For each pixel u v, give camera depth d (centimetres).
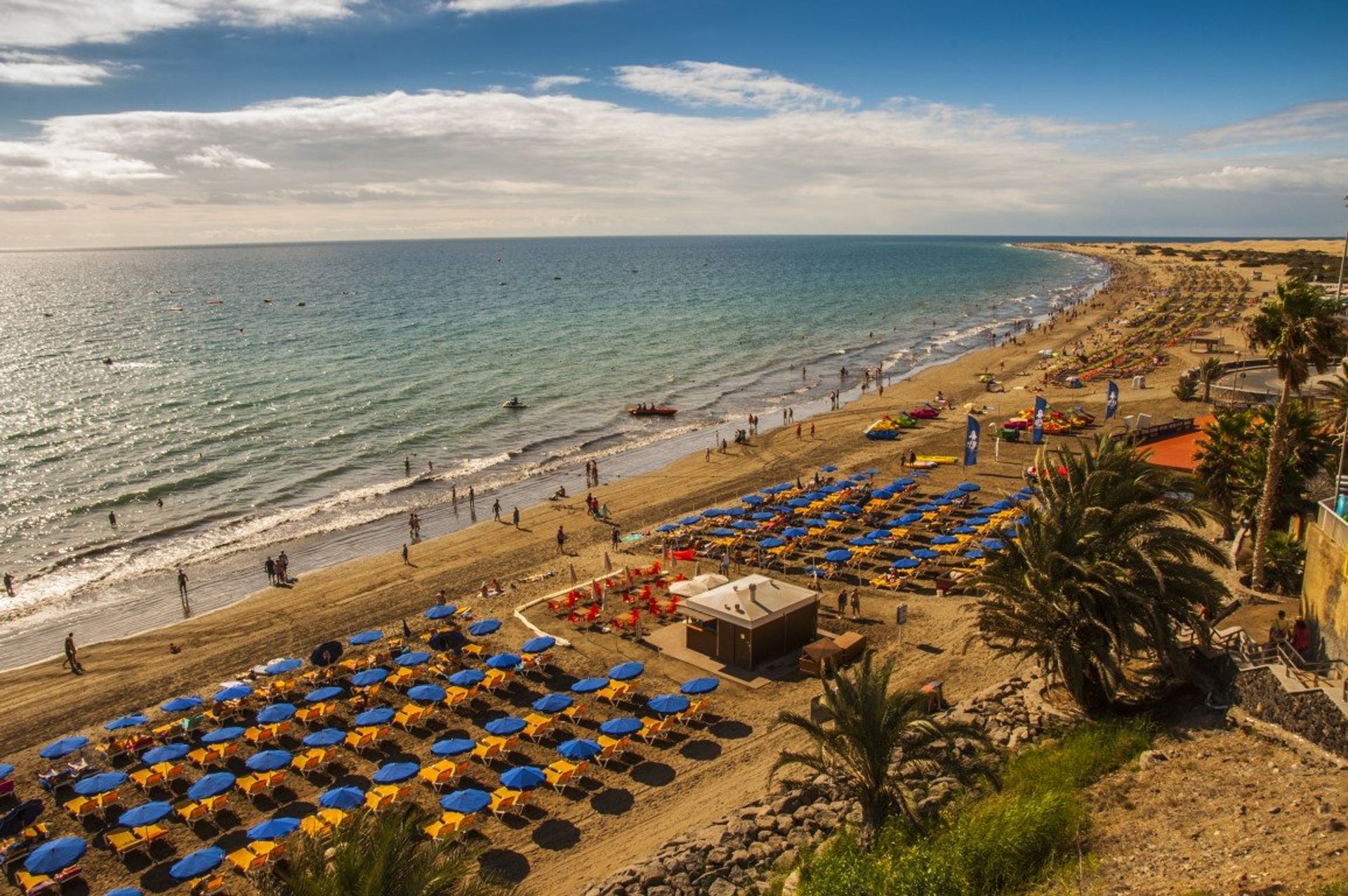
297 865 1405
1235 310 12925
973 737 1908
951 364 9931
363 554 4681
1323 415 3694
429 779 2388
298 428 7412
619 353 11388
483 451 6800
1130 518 2478
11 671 3334
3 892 2080
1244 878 1500
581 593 3747
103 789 2298
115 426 7544
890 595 3684
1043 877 1700
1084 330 12106
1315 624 2359
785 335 13050
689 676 3034
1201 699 2406
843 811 2202
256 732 2677
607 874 2050
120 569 4538
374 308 18212
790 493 5156
